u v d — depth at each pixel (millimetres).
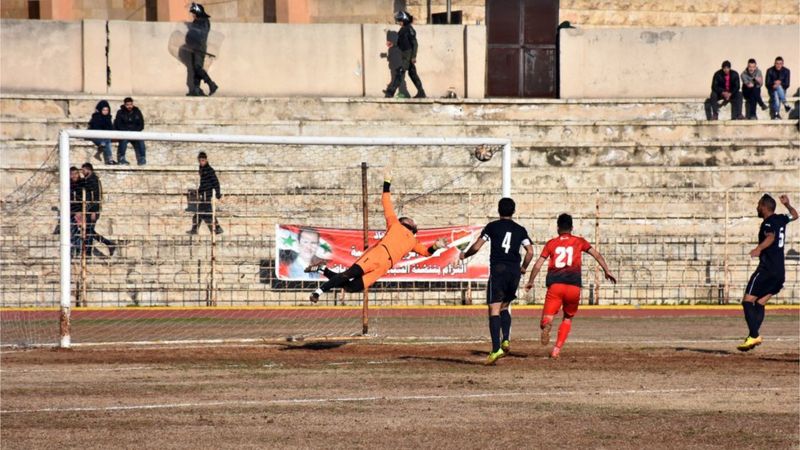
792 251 72500
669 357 44344
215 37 88125
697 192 76062
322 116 84688
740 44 92812
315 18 96438
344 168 70750
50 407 33375
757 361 43094
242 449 27984
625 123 85250
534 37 95750
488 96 95062
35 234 68500
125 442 28766
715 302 72125
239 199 69688
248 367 41719
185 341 49594
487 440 28984
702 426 30812
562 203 75438
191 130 81062
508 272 41781
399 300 66375
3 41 85875
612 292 71688
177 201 69000
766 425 31000
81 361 43281
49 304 66250
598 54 93250
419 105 85625
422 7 96188
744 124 85875
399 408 33219
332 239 65750
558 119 87500
